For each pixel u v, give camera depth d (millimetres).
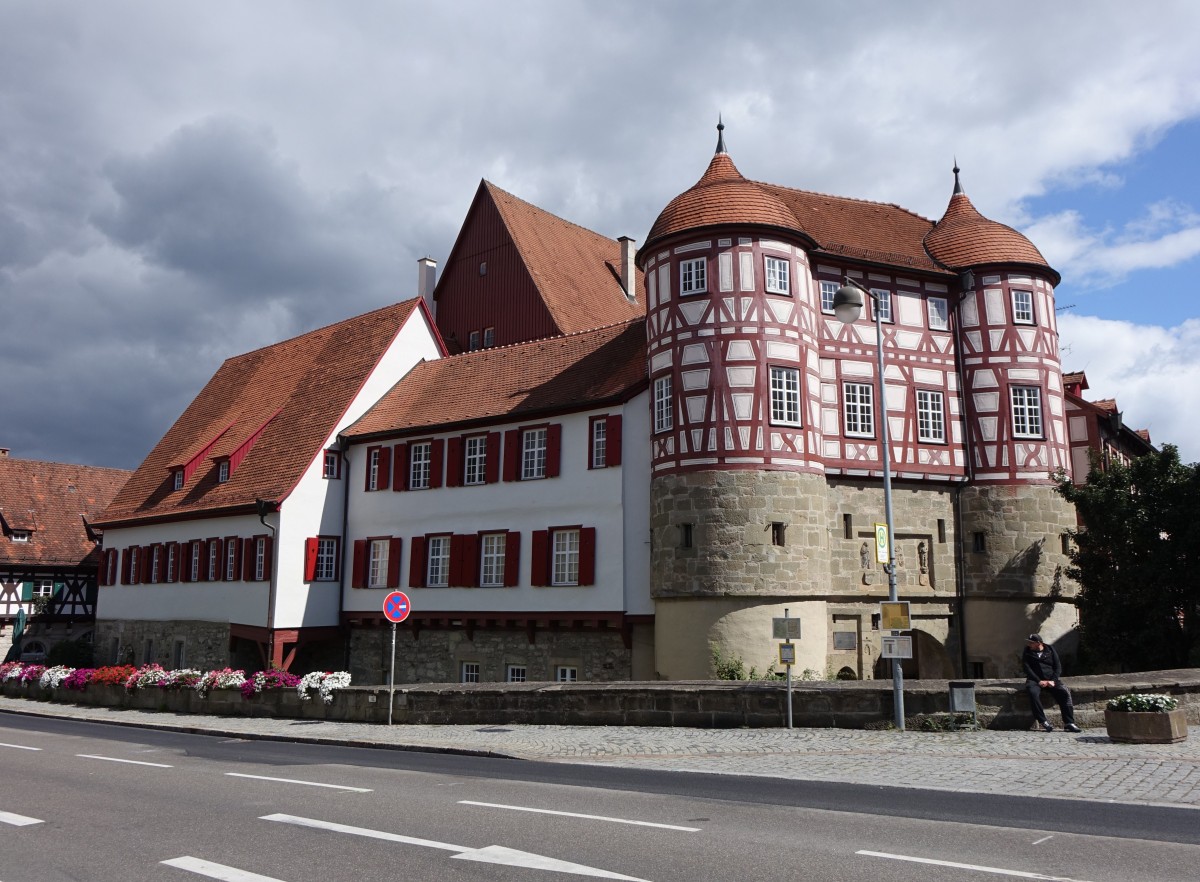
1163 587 23875
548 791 11164
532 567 27312
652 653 25047
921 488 27766
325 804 10492
